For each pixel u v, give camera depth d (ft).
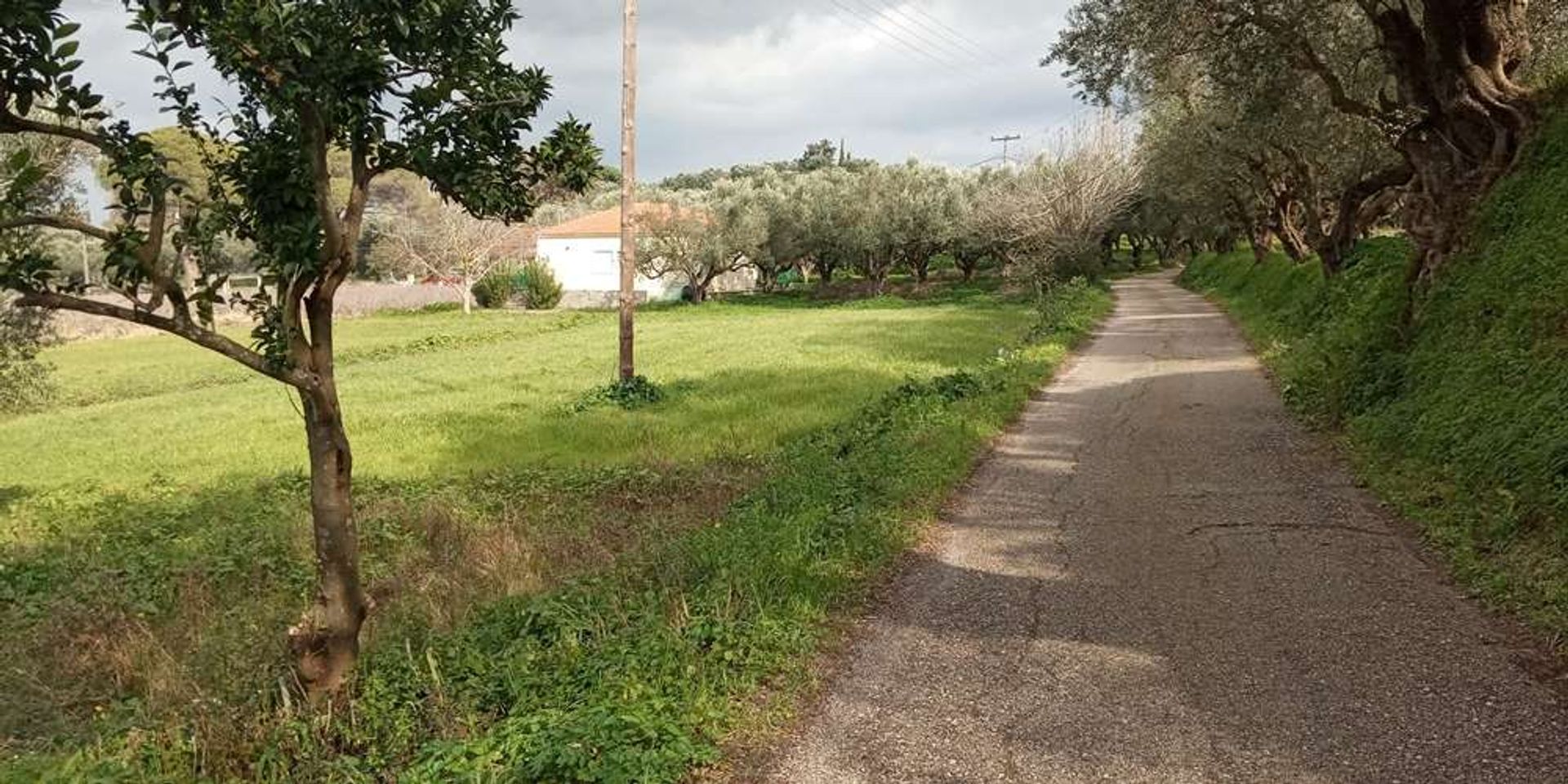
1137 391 48.80
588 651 17.71
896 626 19.42
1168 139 96.22
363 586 24.18
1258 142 70.18
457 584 24.32
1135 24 44.47
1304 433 35.70
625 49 57.57
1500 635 17.11
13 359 45.96
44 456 51.96
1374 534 23.44
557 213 259.80
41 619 23.43
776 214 176.04
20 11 11.60
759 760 14.33
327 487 17.02
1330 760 13.46
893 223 167.73
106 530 33.76
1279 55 43.75
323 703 16.97
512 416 54.24
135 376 93.04
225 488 39.55
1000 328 93.40
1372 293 51.42
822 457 34.78
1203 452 33.91
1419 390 32.09
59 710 18.48
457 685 16.88
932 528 26.30
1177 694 15.76
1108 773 13.52
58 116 13.96
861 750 14.48
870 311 136.87
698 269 170.81
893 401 47.24
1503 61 38.60
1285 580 20.68
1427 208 40.70
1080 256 124.98
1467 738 13.76
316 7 13.75
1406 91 41.11
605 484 35.78
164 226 14.01
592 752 13.25
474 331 128.16
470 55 15.92
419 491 36.58
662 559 23.32
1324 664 16.49
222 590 25.39
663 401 55.83
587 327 131.13
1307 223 77.46
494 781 12.90
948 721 15.26
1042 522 26.43
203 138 15.16
